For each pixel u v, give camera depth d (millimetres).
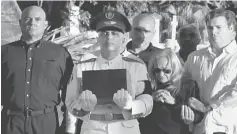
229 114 3975
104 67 3754
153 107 3934
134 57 3789
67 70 3842
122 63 3746
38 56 3793
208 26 3986
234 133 3994
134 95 3680
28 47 3824
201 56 4008
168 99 3932
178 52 4074
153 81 3961
